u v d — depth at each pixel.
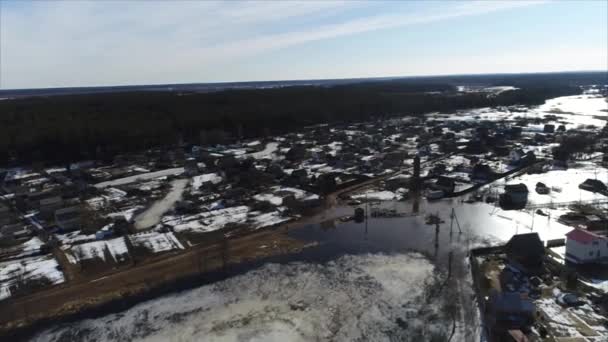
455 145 108.19
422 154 101.00
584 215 57.28
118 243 53.91
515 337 29.95
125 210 67.38
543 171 82.62
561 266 41.53
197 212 65.44
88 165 104.38
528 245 42.81
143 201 72.00
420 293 39.34
